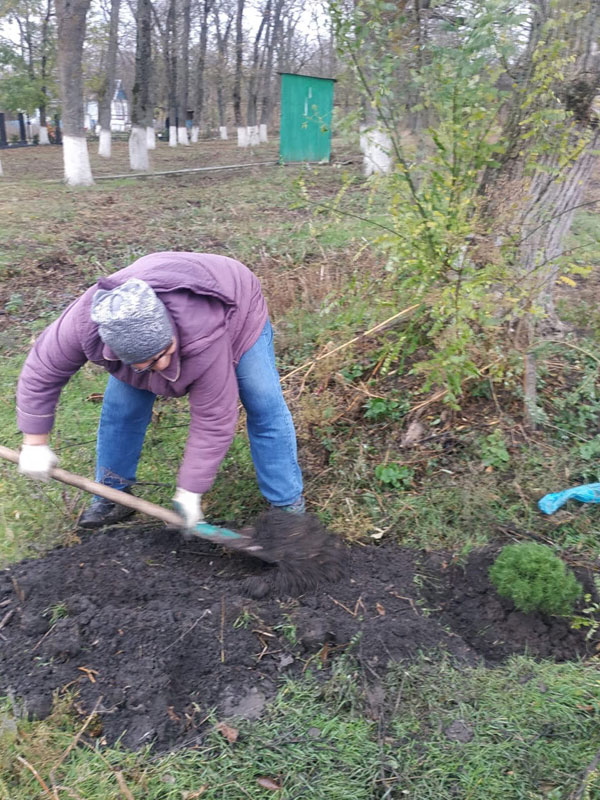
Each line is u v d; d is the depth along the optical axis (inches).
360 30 147.7
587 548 135.8
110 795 86.5
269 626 113.2
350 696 101.9
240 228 350.6
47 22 1115.9
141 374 108.3
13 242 325.4
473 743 95.1
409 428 165.5
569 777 89.9
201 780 89.7
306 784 89.4
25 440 115.0
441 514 144.0
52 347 105.7
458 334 148.3
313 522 130.3
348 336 183.9
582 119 166.1
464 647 113.1
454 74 140.6
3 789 86.1
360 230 307.0
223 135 1519.4
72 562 127.0
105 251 315.6
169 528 139.3
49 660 105.6
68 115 540.1
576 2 154.3
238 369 119.1
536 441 158.2
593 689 102.8
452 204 147.2
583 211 368.8
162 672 103.2
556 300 212.4
